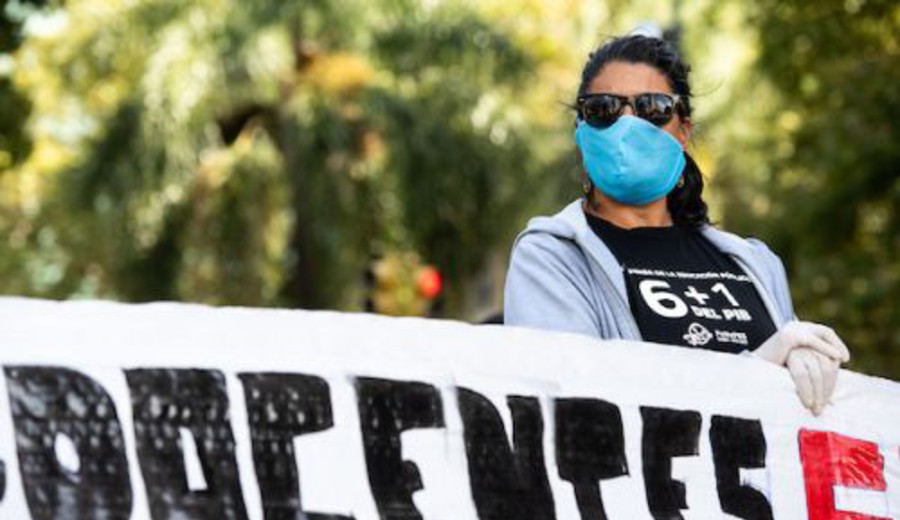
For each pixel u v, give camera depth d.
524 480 7.51
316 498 6.94
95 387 6.54
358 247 44.75
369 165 44.84
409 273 43.91
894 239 38.75
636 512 7.79
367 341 7.23
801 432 8.32
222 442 6.77
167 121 43.56
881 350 38.00
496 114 45.56
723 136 43.16
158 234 44.41
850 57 38.25
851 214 39.16
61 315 6.56
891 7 37.88
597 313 8.25
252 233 45.03
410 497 7.18
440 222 45.22
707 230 8.73
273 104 44.81
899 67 37.44
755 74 41.47
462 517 7.29
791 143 41.25
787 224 40.44
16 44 34.94
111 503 6.48
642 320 8.23
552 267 8.27
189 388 6.73
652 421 7.92
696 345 8.26
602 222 8.50
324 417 7.03
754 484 8.16
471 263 45.59
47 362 6.47
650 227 8.53
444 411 7.35
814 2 38.25
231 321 6.90
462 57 46.09
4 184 60.12
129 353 6.64
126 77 45.91
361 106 44.78
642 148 8.34
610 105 8.40
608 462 7.78
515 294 8.33
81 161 45.22
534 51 47.31
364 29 45.72
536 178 45.03
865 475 8.47
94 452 6.49
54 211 54.97
